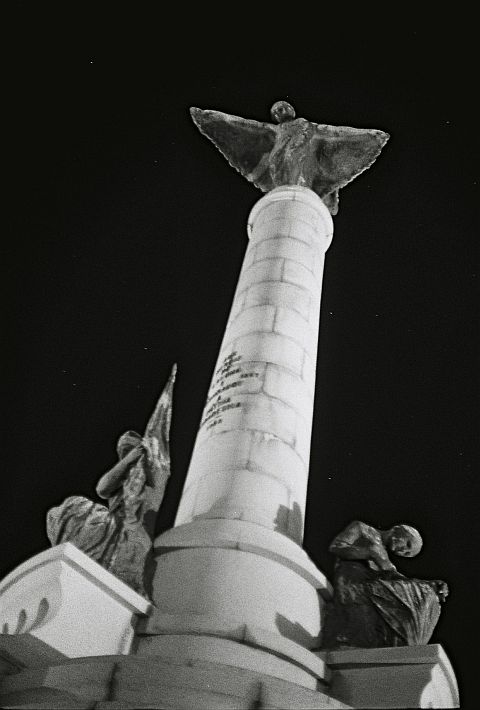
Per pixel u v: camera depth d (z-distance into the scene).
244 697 7.33
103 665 7.47
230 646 8.42
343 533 10.56
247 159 17.16
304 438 11.66
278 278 13.40
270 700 7.36
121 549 9.87
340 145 16.42
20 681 7.68
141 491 10.48
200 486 10.85
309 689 7.58
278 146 16.30
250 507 10.41
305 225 14.48
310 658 8.81
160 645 8.56
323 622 9.93
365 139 16.36
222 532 9.86
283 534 10.36
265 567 9.69
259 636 8.69
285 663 8.48
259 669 8.29
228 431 11.32
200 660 7.71
